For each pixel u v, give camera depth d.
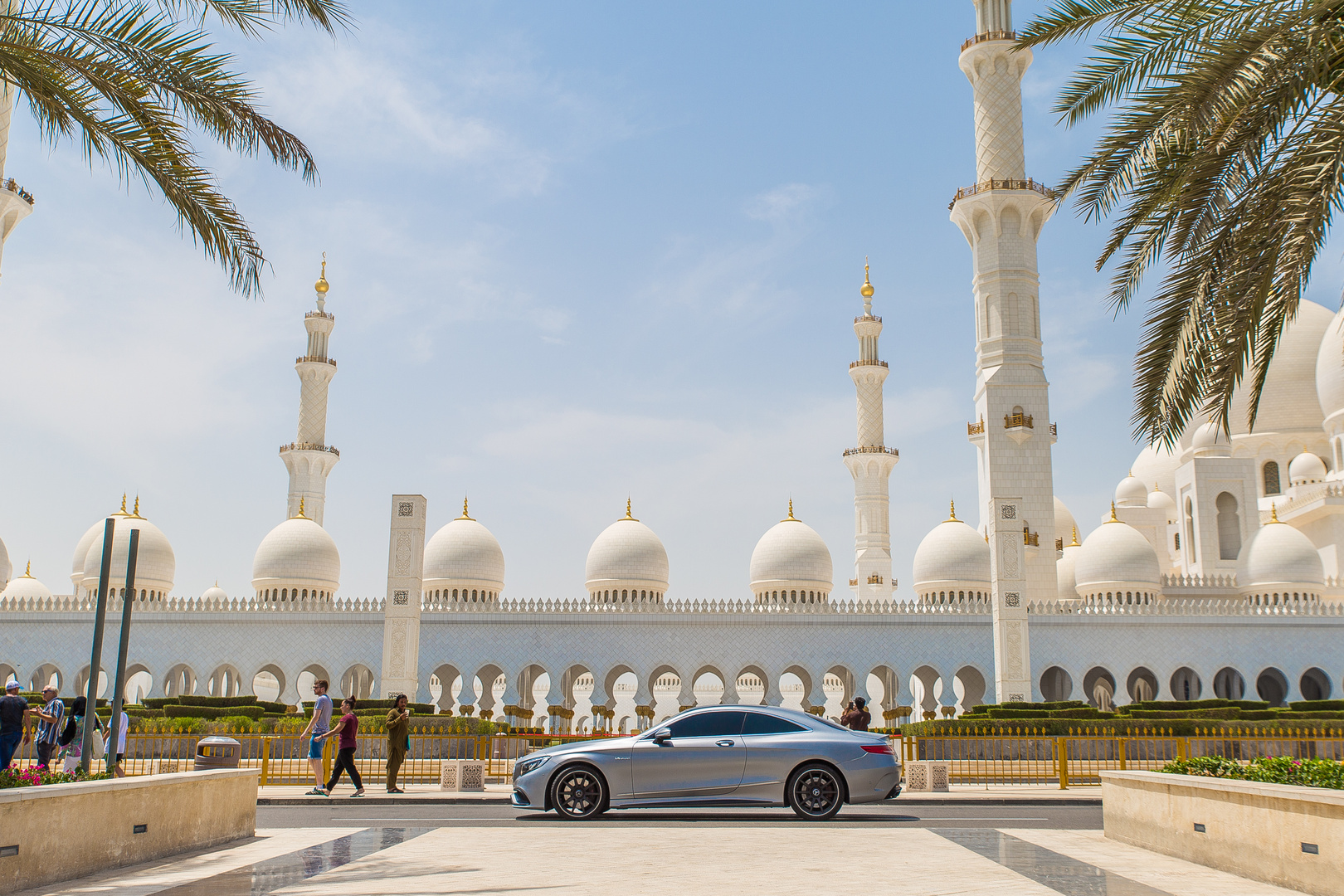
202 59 16.25
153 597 70.62
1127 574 67.81
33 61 15.52
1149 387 16.33
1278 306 15.37
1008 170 65.88
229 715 51.59
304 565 69.56
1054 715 51.50
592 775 19.36
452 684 75.00
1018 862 13.61
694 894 11.01
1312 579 67.00
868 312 85.75
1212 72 14.70
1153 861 14.09
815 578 71.69
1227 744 41.34
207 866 13.65
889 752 19.55
